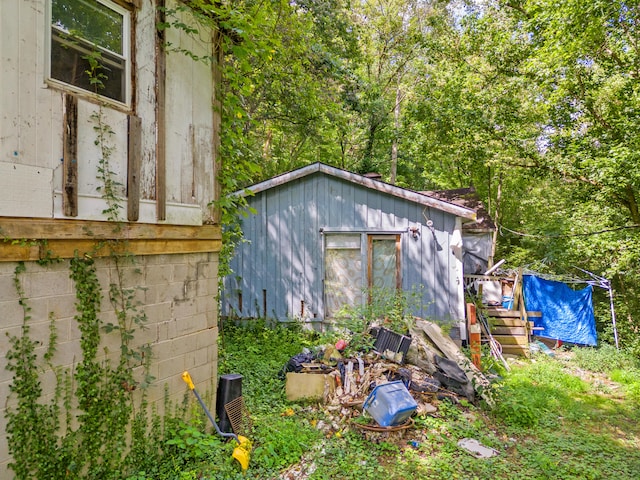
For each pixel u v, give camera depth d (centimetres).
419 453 435
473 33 1204
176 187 367
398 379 553
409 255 856
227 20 412
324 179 900
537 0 879
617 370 786
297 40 734
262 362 655
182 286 378
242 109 463
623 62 922
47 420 261
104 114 296
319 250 897
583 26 793
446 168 1703
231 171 465
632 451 485
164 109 352
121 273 313
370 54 1844
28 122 248
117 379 309
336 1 1058
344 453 417
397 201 863
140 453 326
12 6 240
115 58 310
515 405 540
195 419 380
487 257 1132
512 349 885
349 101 1152
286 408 501
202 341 402
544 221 1455
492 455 445
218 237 429
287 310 911
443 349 641
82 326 283
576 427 547
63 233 268
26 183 246
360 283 880
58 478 265
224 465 346
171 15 352
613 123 949
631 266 1050
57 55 269
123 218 311
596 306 1181
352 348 612
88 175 285
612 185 940
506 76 1175
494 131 1165
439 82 1280
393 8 1823
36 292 255
